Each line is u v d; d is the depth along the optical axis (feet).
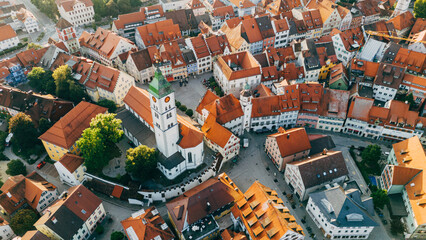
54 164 370.12
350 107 432.25
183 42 554.05
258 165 406.41
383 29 599.98
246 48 573.33
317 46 539.70
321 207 326.65
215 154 397.60
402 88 488.85
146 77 528.63
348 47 552.82
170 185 363.56
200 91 514.68
